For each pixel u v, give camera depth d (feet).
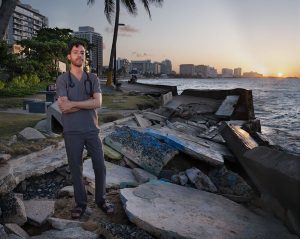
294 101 128.16
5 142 20.40
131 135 21.54
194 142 22.84
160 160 18.71
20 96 62.54
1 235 10.34
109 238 11.39
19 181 15.96
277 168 12.05
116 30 113.80
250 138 25.50
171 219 12.50
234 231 12.11
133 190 14.94
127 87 117.70
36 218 12.41
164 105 53.67
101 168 13.30
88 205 14.42
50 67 130.82
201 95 55.52
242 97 44.78
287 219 12.48
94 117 13.15
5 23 31.89
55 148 21.30
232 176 17.62
